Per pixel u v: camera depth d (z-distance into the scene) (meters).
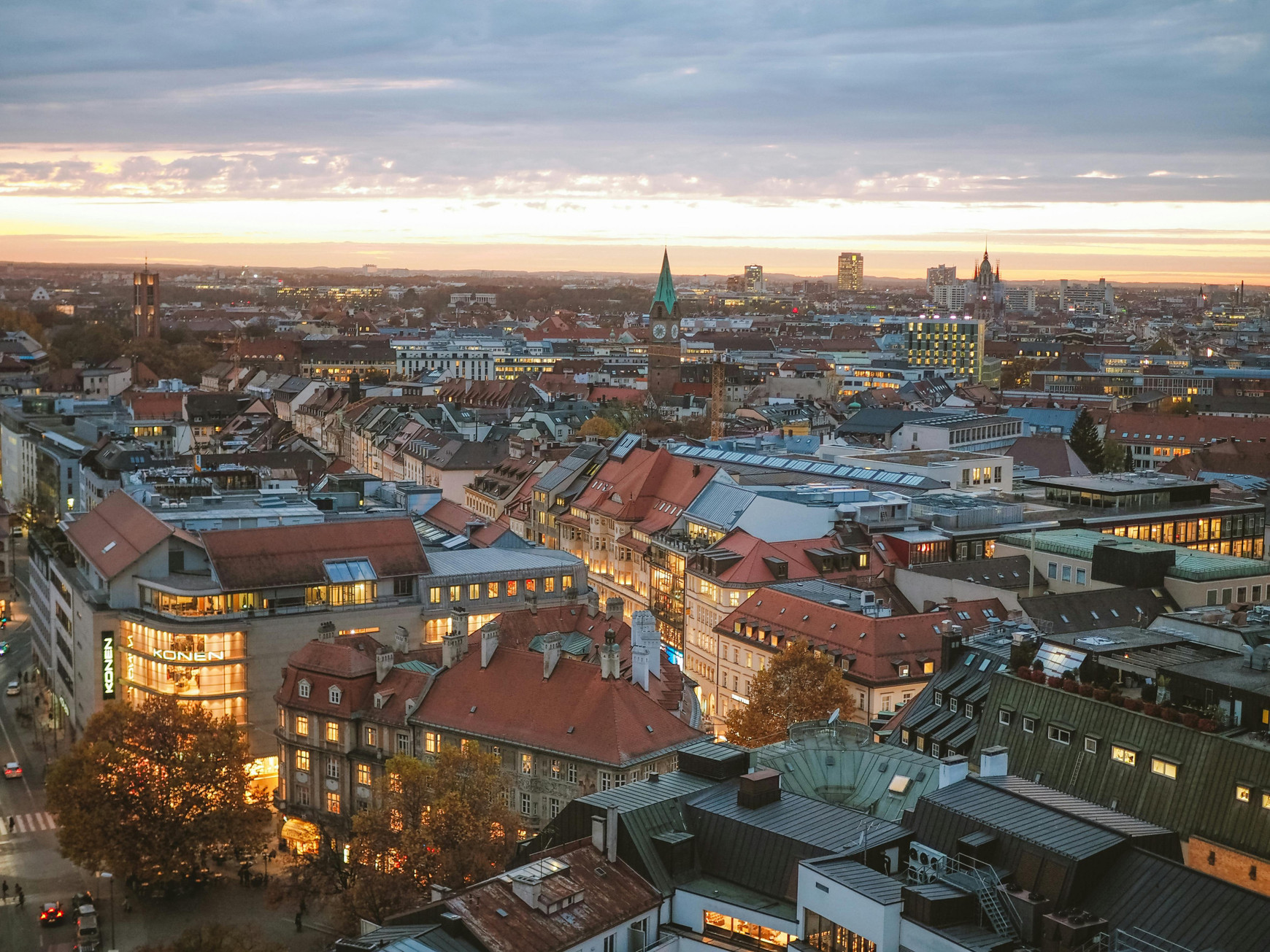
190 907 144.88
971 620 177.12
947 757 101.00
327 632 163.50
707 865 99.88
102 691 176.75
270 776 172.38
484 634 150.00
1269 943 78.75
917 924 84.50
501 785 133.12
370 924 106.62
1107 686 122.38
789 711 152.50
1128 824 93.06
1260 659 117.56
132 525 186.62
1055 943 82.38
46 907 142.00
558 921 91.19
